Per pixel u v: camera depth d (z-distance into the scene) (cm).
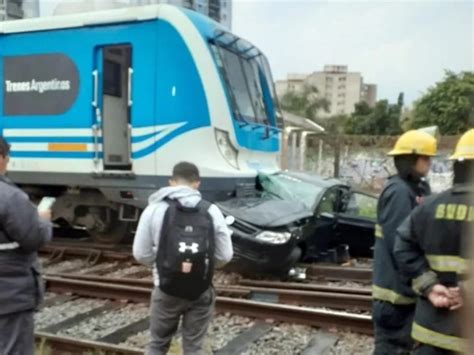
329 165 2078
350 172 2072
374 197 964
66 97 841
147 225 342
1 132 894
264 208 733
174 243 331
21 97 878
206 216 343
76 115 835
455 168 253
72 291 638
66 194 923
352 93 8312
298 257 727
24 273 317
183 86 774
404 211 326
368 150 2061
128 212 866
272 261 693
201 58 770
